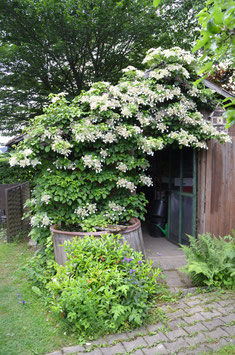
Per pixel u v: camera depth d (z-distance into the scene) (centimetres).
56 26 826
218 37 155
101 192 352
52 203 352
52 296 268
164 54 388
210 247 322
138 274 261
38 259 344
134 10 856
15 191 547
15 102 1008
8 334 226
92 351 206
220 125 434
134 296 244
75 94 1062
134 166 360
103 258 267
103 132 350
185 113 392
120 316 233
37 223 337
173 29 907
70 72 1049
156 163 600
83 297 227
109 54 983
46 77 963
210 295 285
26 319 249
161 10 876
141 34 918
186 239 447
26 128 366
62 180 341
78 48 908
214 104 426
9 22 822
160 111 392
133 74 403
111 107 349
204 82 425
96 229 328
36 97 1005
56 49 842
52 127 336
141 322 231
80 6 813
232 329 230
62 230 340
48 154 353
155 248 452
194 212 423
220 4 142
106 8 824
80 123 348
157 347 210
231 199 434
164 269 354
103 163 370
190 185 437
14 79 925
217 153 426
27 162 326
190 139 385
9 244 494
